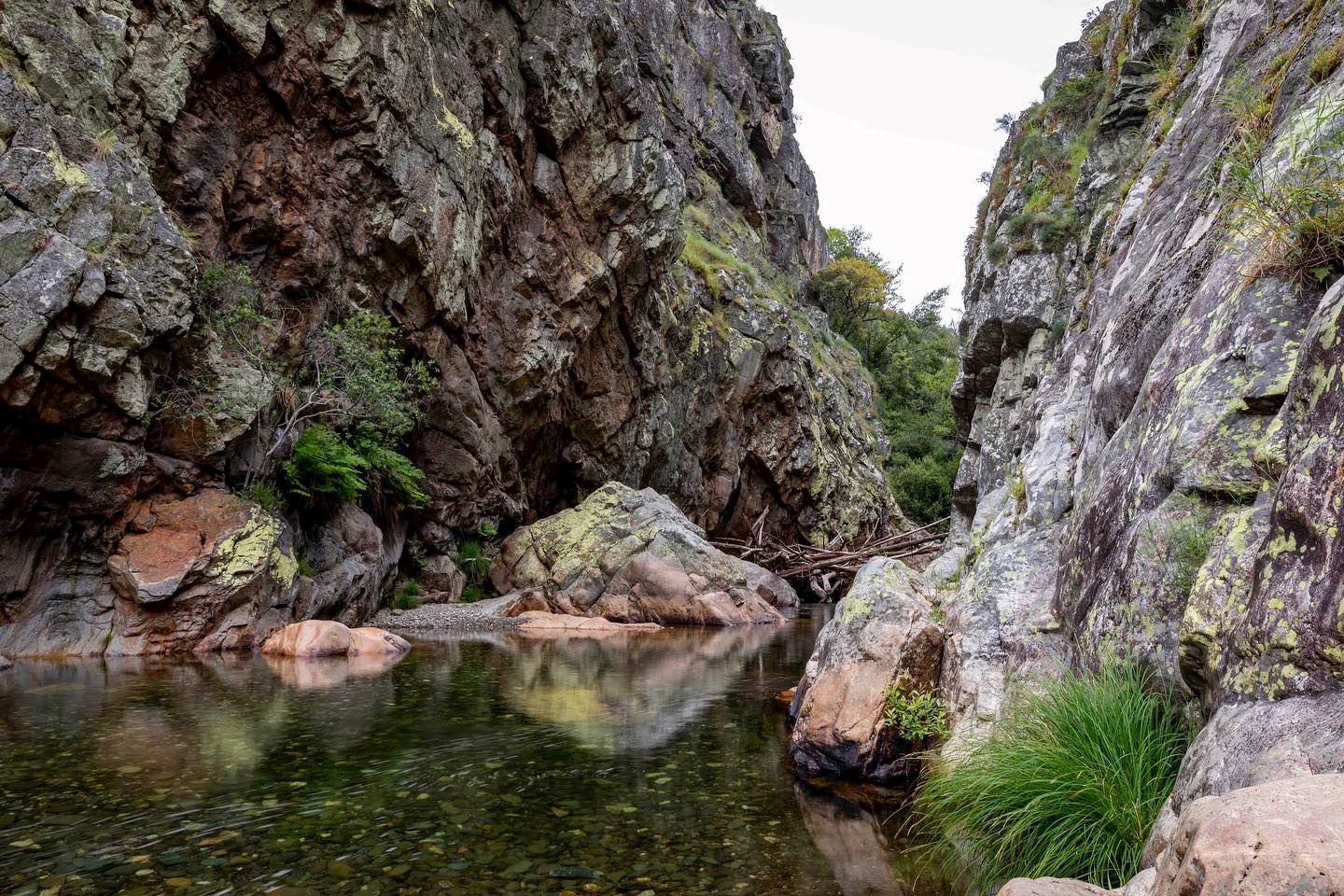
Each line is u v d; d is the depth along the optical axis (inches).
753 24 2138.3
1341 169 167.2
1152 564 168.7
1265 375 160.4
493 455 800.9
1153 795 145.4
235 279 518.3
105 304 401.4
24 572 408.5
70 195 394.3
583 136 860.6
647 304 1004.6
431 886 157.0
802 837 188.2
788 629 709.9
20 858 165.2
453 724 289.4
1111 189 706.8
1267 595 120.6
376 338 616.4
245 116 547.5
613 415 983.0
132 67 470.6
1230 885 71.7
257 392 498.3
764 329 1344.7
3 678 352.8
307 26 554.9
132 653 414.3
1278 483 135.1
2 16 395.9
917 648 252.5
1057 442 323.3
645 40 1100.5
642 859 173.9
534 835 185.9
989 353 907.4
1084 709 164.7
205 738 258.2
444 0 697.0
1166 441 181.5
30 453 396.8
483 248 768.3
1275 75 273.3
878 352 2284.7
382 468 652.1
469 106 735.1
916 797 212.5
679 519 831.1
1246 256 193.8
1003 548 283.4
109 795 203.2
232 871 161.3
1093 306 398.6
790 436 1398.9
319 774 225.6
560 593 748.6
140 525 441.1
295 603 499.8
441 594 732.7
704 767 246.4
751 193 1908.2
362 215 614.5
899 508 1818.4
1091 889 104.7
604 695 359.6
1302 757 99.0
